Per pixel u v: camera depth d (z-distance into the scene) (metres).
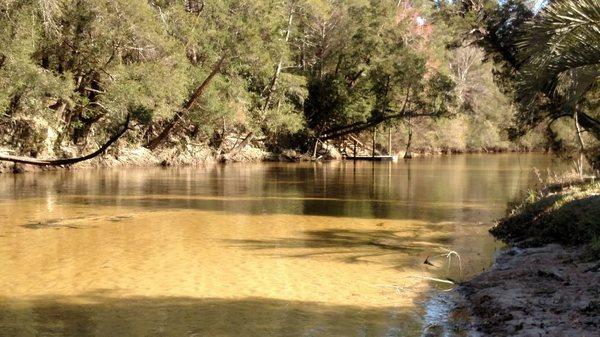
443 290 8.26
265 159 43.91
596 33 9.04
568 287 7.23
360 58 47.47
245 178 28.44
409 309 7.35
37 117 29.53
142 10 28.33
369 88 47.28
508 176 30.81
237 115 38.50
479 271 9.45
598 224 9.60
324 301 7.73
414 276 9.12
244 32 34.81
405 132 55.25
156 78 27.88
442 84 45.47
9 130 28.91
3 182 24.27
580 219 10.21
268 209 17.16
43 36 26.72
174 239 12.22
